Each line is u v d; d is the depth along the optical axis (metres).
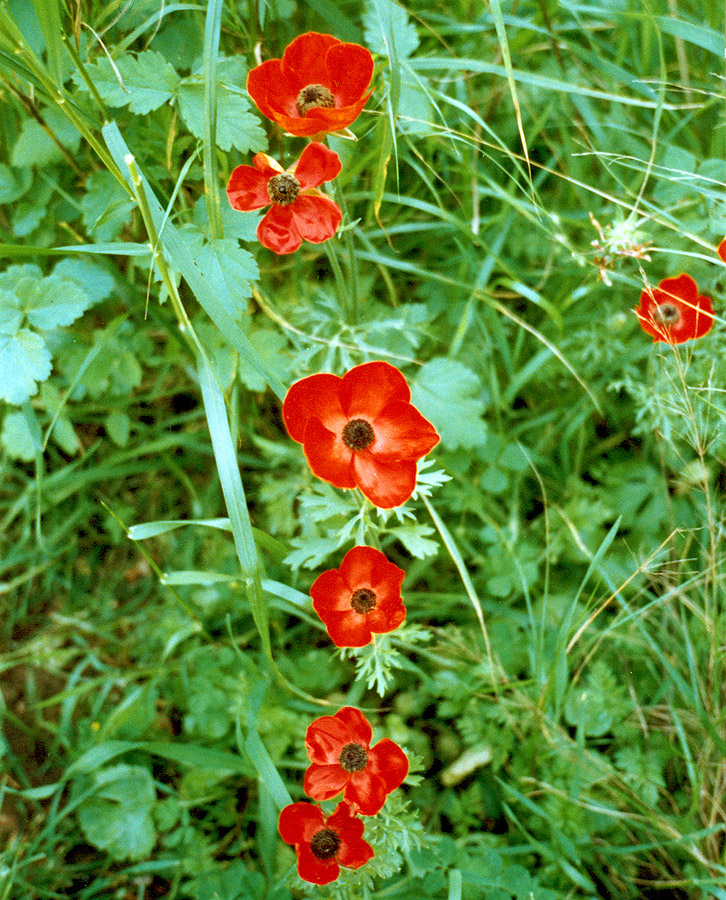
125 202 0.48
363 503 0.45
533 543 0.58
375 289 0.60
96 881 0.52
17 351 0.48
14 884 0.51
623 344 0.58
